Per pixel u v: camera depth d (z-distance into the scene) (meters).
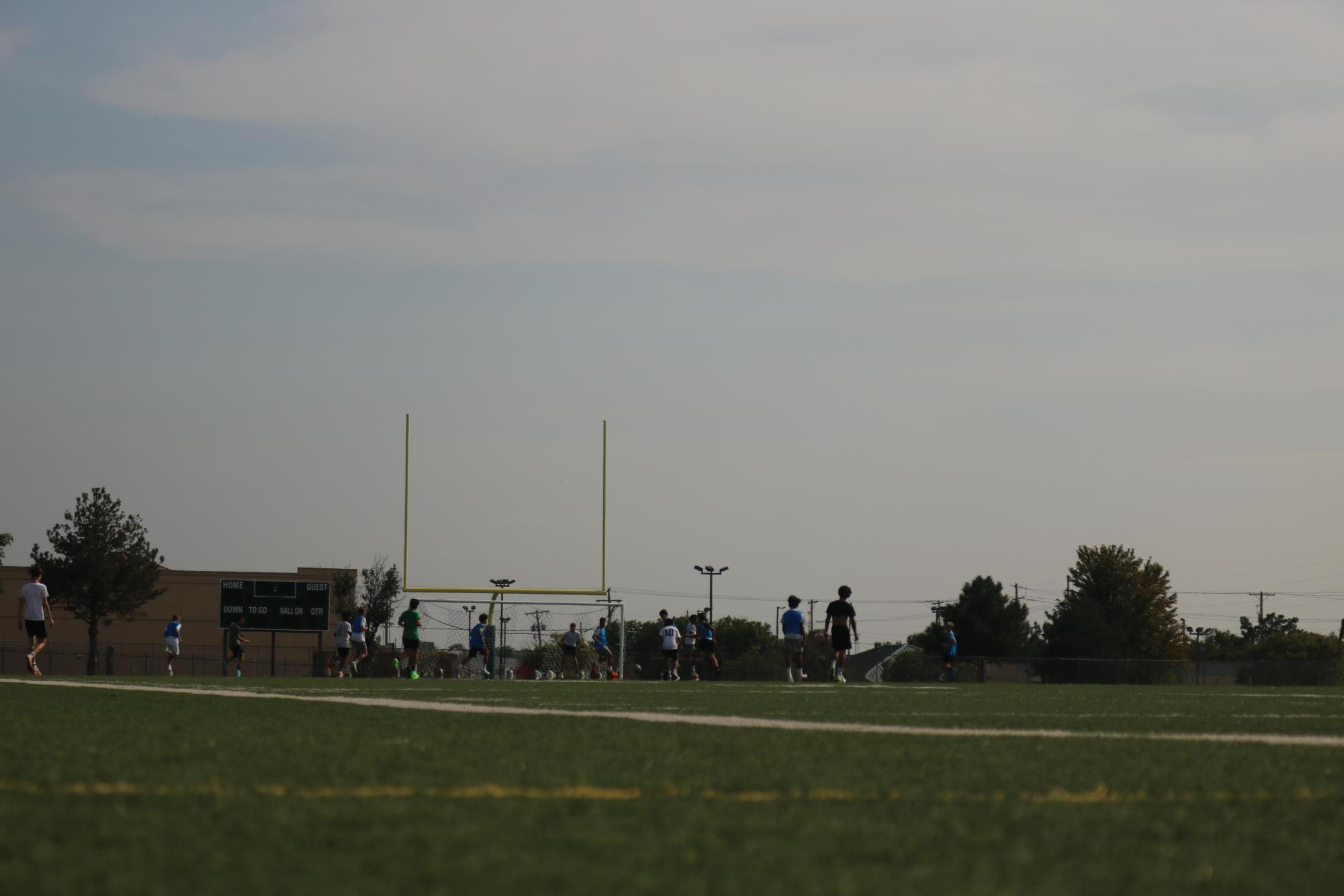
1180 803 9.08
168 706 20.08
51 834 7.34
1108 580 158.25
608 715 18.61
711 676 79.69
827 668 52.78
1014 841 7.45
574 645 73.31
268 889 5.97
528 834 7.45
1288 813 8.64
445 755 11.70
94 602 108.88
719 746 12.89
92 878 6.17
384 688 33.03
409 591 81.81
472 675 80.88
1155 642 156.50
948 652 67.19
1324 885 6.37
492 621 80.12
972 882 6.32
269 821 7.83
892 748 12.78
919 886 6.21
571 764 11.02
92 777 9.81
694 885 6.14
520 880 6.21
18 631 115.88
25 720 16.14
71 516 109.88
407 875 6.29
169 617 122.25
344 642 63.53
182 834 7.36
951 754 12.21
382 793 9.05
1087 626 148.62
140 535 111.62
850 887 6.15
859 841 7.39
